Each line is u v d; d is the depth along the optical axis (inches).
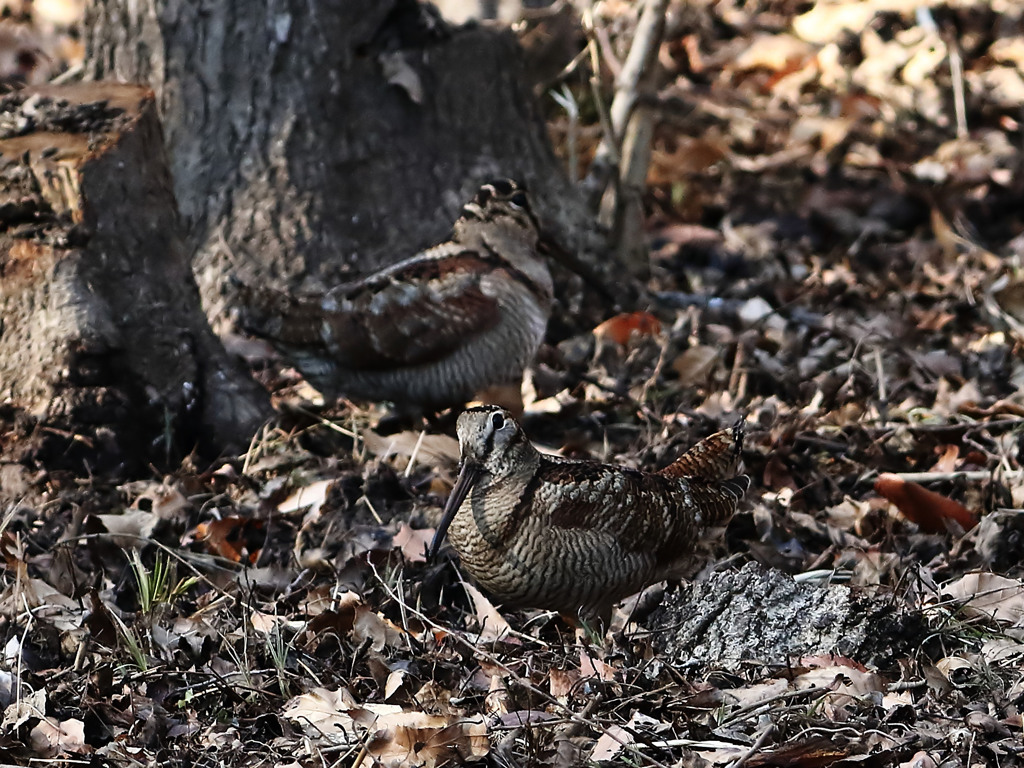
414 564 356.8
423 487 407.2
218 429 437.4
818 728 265.0
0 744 274.4
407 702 289.4
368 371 438.0
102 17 534.9
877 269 605.3
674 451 418.0
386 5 521.3
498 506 317.4
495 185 446.3
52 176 426.0
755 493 396.8
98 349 414.6
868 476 405.4
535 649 313.0
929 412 447.5
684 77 821.2
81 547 369.7
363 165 519.2
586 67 711.1
